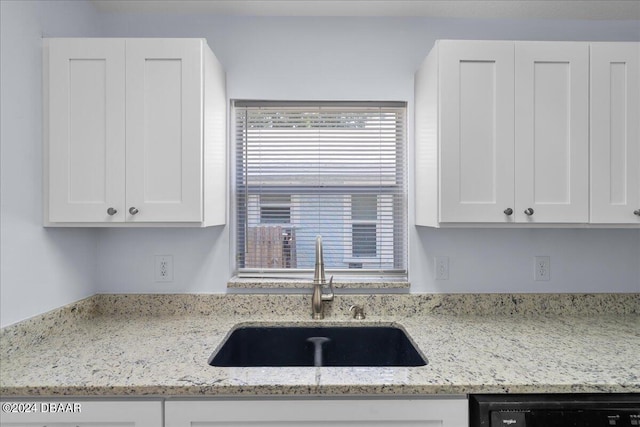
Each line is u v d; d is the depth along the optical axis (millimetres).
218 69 1681
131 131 1438
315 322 1707
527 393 1070
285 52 1834
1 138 1243
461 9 1765
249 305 1786
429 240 1830
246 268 1880
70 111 1436
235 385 1055
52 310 1469
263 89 1833
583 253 1841
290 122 1870
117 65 1437
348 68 1839
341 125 1872
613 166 1503
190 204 1445
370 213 1881
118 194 1438
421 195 1710
